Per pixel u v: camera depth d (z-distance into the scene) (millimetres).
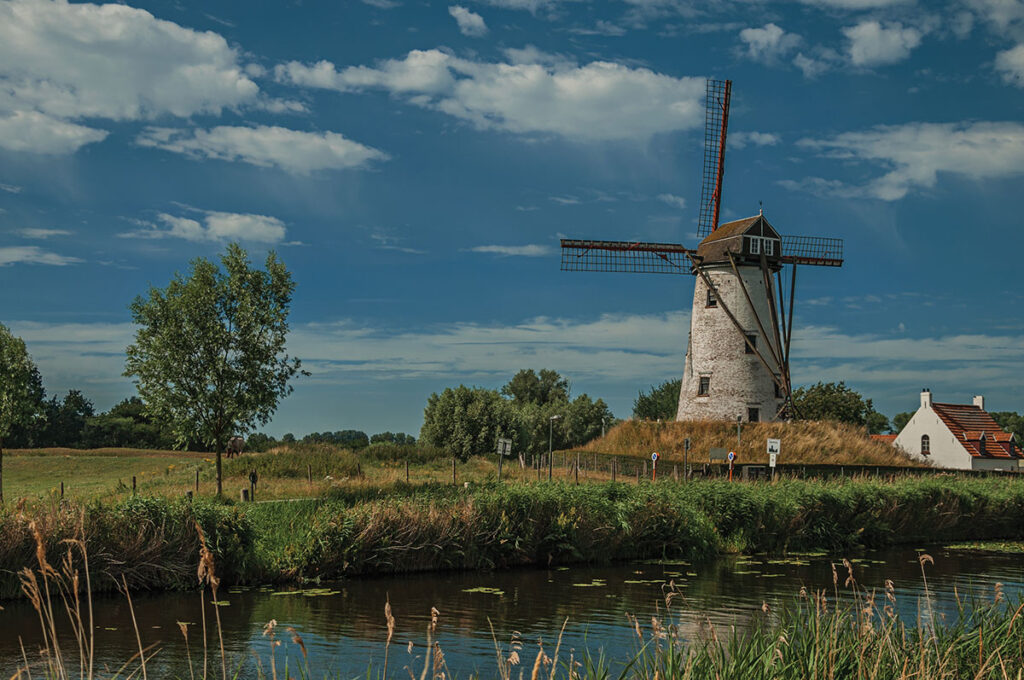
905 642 9438
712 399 54625
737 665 8367
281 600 20266
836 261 57812
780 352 54438
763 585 22953
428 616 18469
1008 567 27797
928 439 72500
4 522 19547
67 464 51688
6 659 14414
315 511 25094
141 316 30766
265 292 31766
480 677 13367
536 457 54781
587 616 18484
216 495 29969
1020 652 9430
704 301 56094
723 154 58219
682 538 28781
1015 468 70375
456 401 67375
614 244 55656
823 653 8625
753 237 54094
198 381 30656
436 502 26531
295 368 32250
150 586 21125
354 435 137000
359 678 13367
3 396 33875
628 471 47188
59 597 19688
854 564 27922
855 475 42969
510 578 23906
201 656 14773
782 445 50750
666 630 8930
